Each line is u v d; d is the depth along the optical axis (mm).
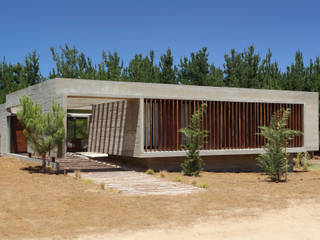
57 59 34594
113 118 19828
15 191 11250
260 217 8992
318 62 33344
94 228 7871
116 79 33469
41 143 14945
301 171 21062
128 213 9180
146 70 35406
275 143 16094
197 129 17109
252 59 36094
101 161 20484
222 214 9258
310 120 22188
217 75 35188
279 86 33469
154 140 18047
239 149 19172
